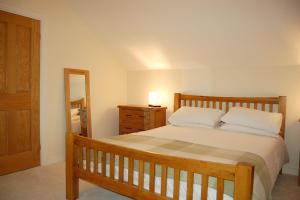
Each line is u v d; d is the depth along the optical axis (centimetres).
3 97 278
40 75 313
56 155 335
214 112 324
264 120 278
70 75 348
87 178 206
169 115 405
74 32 352
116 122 436
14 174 285
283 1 228
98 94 399
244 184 127
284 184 272
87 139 203
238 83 340
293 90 301
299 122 299
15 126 290
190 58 358
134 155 171
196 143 223
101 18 339
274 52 293
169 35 325
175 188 152
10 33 281
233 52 317
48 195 232
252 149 208
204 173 141
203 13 271
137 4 292
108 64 414
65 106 341
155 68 416
